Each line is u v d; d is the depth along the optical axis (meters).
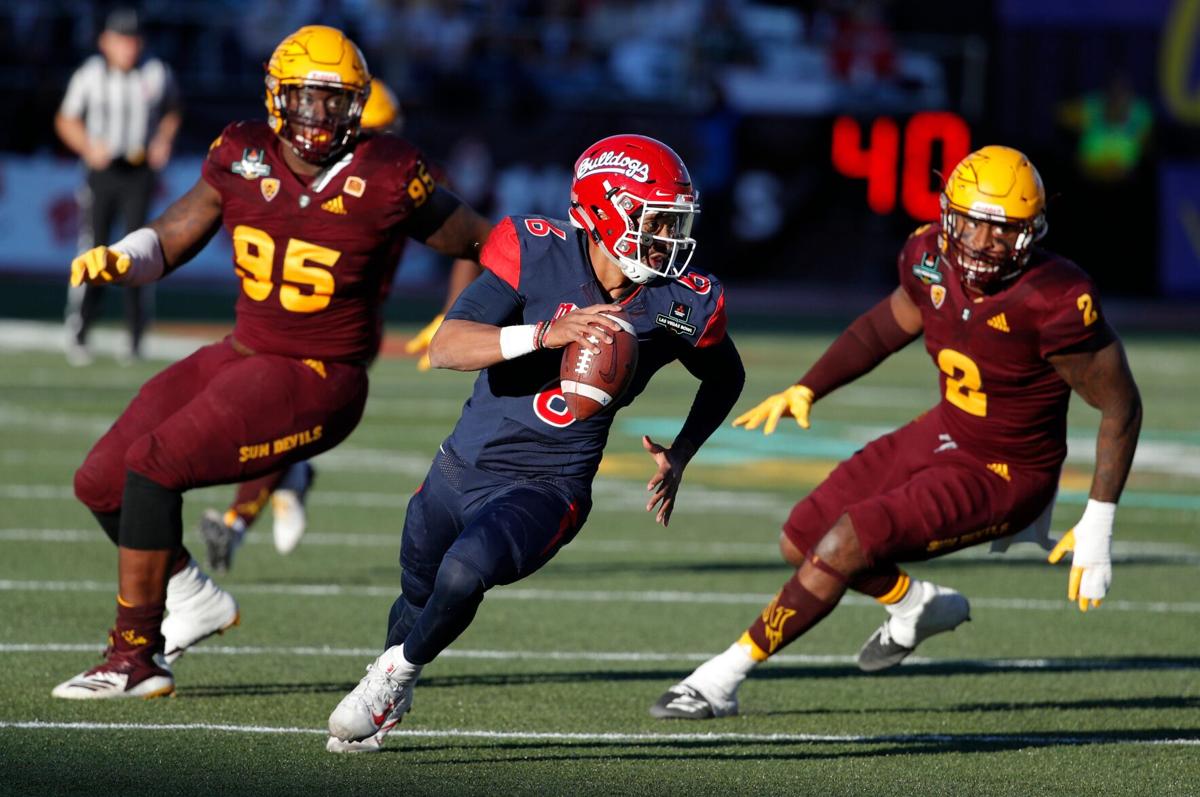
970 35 93.38
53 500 32.94
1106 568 18.44
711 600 26.56
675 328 16.41
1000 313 18.67
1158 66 92.38
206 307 74.62
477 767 16.56
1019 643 24.23
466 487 16.36
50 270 84.00
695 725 18.95
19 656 20.94
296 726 18.06
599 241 16.00
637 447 43.59
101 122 51.69
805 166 92.62
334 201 18.73
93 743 16.95
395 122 25.84
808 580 18.97
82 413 44.19
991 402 19.25
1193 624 25.72
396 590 26.39
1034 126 92.81
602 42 92.06
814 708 20.08
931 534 19.05
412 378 56.38
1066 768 17.36
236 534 23.80
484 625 24.34
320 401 19.17
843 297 90.94
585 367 15.32
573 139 89.69
